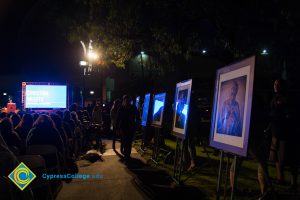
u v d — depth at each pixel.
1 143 2.77
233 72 4.23
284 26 9.23
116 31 14.56
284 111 6.18
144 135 11.73
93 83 28.03
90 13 14.09
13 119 8.25
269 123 6.38
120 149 12.30
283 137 6.16
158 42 14.45
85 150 12.71
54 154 6.59
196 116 8.13
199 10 11.15
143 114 12.42
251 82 3.70
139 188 6.71
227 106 4.31
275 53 10.12
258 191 6.18
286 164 6.19
